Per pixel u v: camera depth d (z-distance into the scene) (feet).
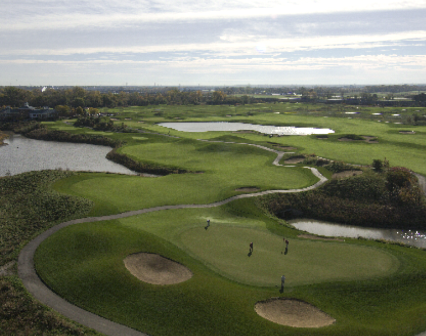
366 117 636.48
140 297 115.14
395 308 112.37
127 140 435.12
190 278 125.18
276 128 570.87
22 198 211.20
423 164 295.07
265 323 103.35
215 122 647.56
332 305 112.98
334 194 225.76
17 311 111.24
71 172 279.90
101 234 156.15
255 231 170.40
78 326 103.60
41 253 143.74
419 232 189.26
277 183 247.29
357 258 143.13
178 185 247.50
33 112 625.82
